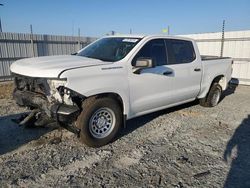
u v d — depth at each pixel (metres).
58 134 4.70
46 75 3.72
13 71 4.27
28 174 3.34
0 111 6.18
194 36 13.51
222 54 12.52
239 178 3.40
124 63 4.36
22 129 4.90
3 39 13.21
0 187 3.04
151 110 5.11
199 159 3.91
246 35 11.55
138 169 3.57
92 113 4.00
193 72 5.88
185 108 6.88
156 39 5.08
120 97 4.36
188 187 3.16
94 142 4.12
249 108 7.18
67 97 3.73
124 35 5.18
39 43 14.61
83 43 16.69
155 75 4.88
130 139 4.63
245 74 11.88
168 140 4.64
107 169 3.54
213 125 5.55
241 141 4.66
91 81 3.88
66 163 3.66
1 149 4.04
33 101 4.03
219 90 7.09
